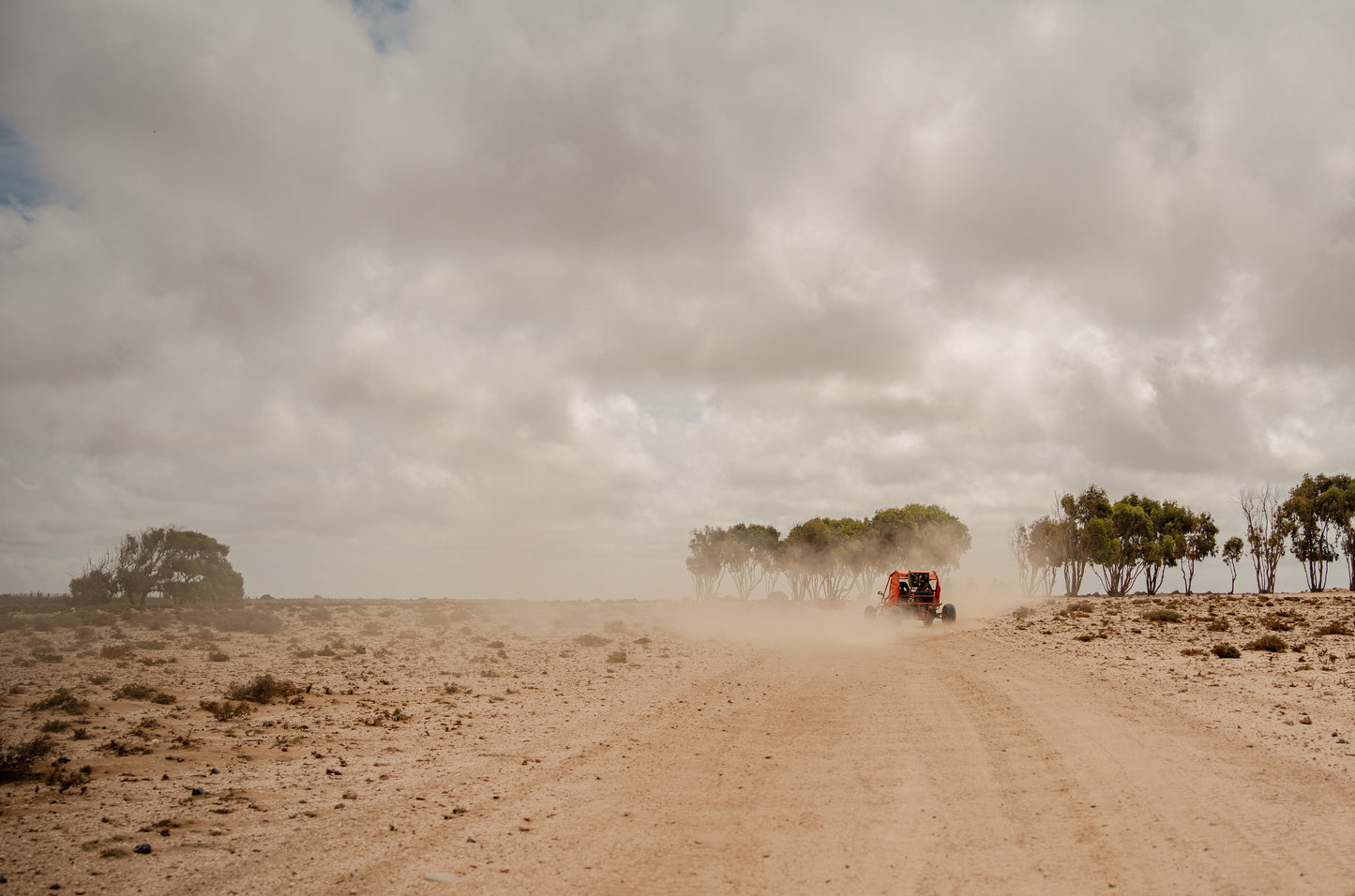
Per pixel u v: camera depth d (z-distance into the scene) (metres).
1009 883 6.45
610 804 9.01
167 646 28.14
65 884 6.55
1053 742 11.64
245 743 12.48
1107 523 75.38
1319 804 8.26
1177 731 12.04
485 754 11.82
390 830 8.06
